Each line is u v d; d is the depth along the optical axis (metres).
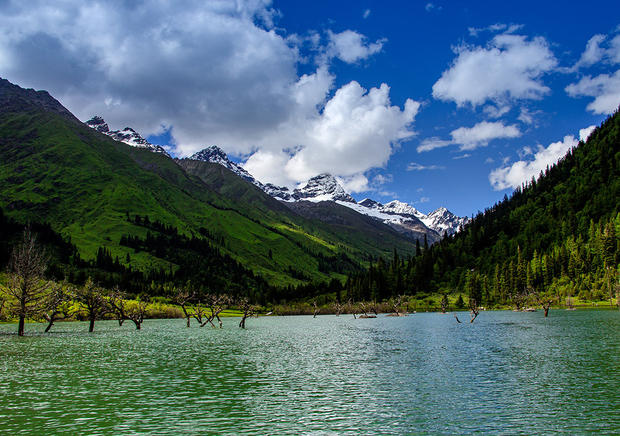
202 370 52.91
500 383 44.00
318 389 42.56
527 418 32.56
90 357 63.31
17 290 97.81
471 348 70.62
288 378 47.91
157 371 52.09
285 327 129.62
